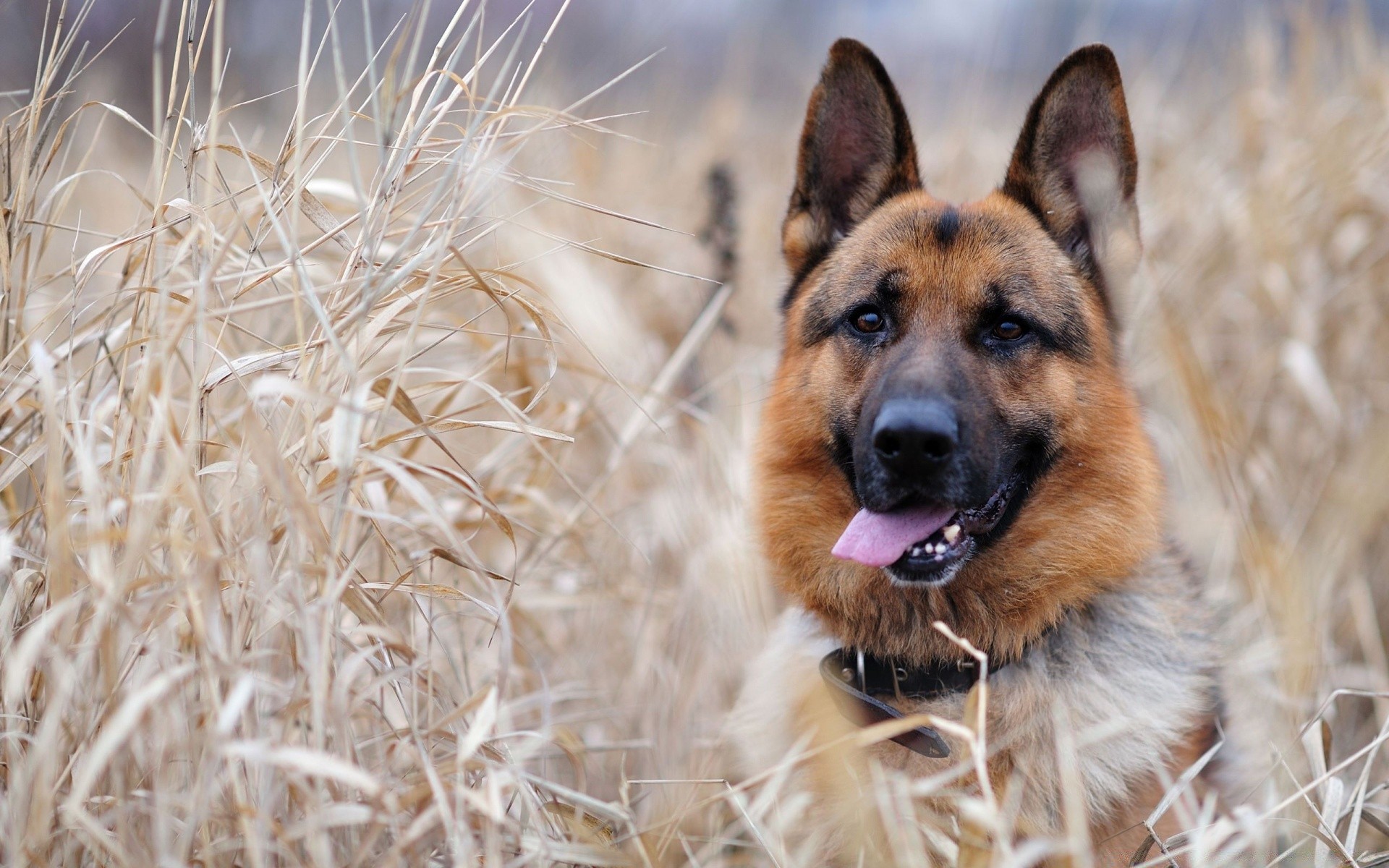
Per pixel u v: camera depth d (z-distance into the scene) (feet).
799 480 13.29
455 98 11.73
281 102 30.27
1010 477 12.44
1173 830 11.85
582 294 17.97
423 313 13.28
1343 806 12.26
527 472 16.43
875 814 11.13
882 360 12.60
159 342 10.15
